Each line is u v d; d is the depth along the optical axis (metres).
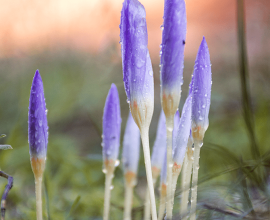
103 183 0.58
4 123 0.78
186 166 0.38
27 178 0.62
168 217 0.36
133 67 0.36
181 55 0.36
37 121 0.36
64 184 0.62
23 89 0.85
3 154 0.56
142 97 0.36
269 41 0.90
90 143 0.84
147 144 0.36
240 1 0.47
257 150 0.47
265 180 0.42
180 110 0.78
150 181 0.36
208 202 0.40
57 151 0.63
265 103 0.65
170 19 0.35
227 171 0.40
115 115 0.40
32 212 0.46
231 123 0.78
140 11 0.36
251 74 0.87
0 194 0.50
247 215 0.39
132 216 0.43
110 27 0.90
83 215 0.49
